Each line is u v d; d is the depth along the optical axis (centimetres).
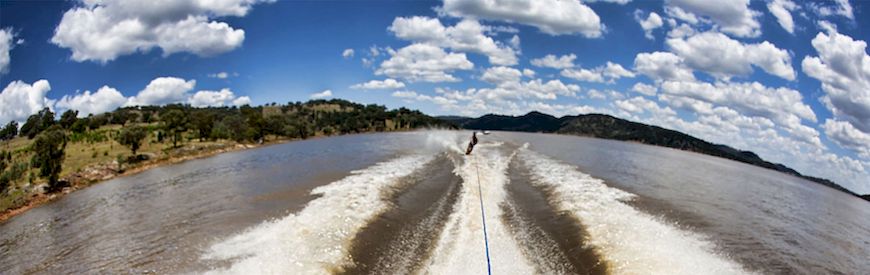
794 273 1756
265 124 9494
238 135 8581
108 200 3120
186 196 3011
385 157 4675
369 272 1588
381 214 2211
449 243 1856
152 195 3152
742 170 5894
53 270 1828
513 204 2514
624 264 1666
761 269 1761
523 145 6600
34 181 3794
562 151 6025
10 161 5216
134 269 1731
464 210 2348
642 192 3036
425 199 2584
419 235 1948
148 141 7356
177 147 6462
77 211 2831
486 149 5569
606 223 2134
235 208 2494
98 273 1745
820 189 4681
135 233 2188
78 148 6228
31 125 10488
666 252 1809
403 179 3166
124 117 12525
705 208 2673
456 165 3931
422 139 8400
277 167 4197
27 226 2547
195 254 1809
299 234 1927
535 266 1653
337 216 2156
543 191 2878
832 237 2352
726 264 1767
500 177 3341
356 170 3638
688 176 4291
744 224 2378
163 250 1894
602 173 3891
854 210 3388
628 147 8806
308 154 5600
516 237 1942
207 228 2131
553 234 1992
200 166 4788
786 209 3011
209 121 8206
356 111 18788
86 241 2148
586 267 1652
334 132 13312
